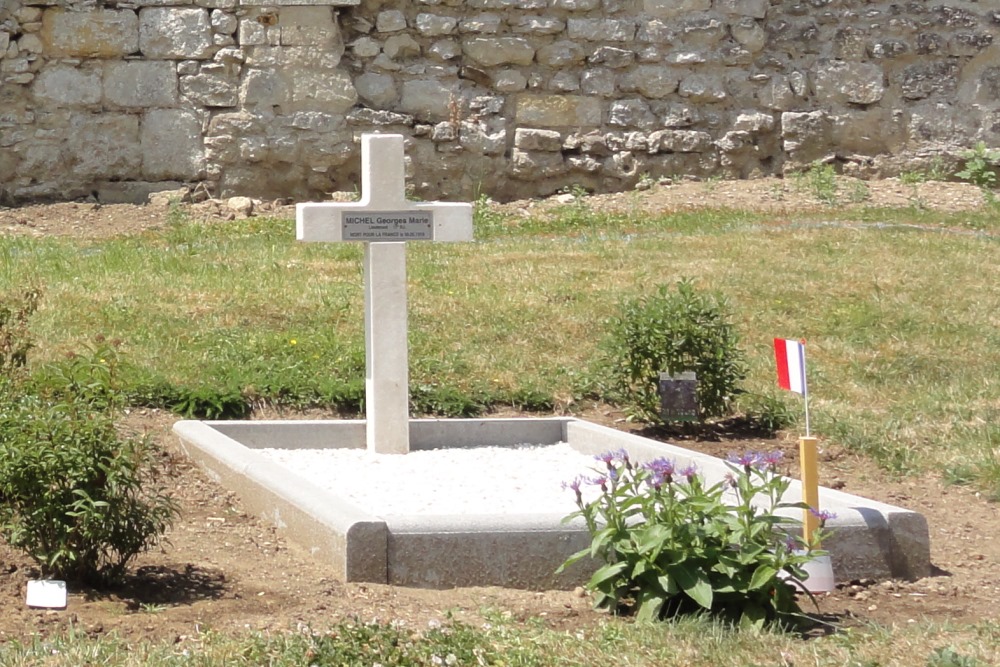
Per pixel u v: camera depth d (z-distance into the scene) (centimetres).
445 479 668
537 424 769
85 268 1065
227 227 1326
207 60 1441
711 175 1535
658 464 480
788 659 428
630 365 793
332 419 787
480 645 430
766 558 466
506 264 1125
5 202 1408
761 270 1106
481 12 1498
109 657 405
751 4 1534
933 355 923
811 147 1546
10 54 1402
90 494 476
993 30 1559
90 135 1423
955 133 1561
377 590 497
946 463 734
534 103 1512
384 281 718
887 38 1552
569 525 518
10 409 500
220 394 769
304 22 1456
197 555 537
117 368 750
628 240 1233
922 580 546
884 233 1250
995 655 435
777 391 852
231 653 412
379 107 1485
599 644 438
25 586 477
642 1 1525
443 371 854
